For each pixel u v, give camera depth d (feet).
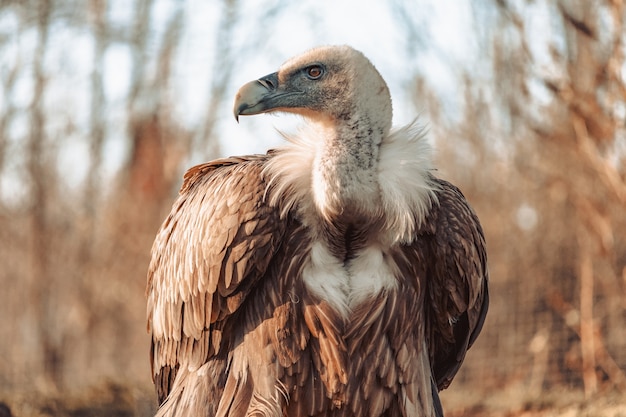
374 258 20.27
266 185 20.35
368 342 20.16
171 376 23.18
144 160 65.87
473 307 21.70
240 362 20.57
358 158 19.67
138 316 58.34
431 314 21.71
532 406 37.40
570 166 38.83
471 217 21.36
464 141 50.14
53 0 63.87
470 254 20.98
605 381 39.93
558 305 41.27
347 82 19.85
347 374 20.04
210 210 20.76
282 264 20.24
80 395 40.93
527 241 45.60
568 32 35.35
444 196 21.22
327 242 20.16
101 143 65.21
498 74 46.73
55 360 54.19
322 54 20.12
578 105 33.71
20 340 55.21
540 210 44.86
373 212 19.81
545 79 34.09
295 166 20.18
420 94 52.95
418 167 20.30
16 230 57.11
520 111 40.65
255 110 20.34
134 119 67.67
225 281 20.25
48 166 59.72
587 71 34.60
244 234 20.10
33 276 56.34
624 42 32.71
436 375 23.17
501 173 47.42
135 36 69.15
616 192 34.60
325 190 19.57
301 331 20.16
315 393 20.24
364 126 19.76
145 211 62.75
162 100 67.97
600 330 40.73
